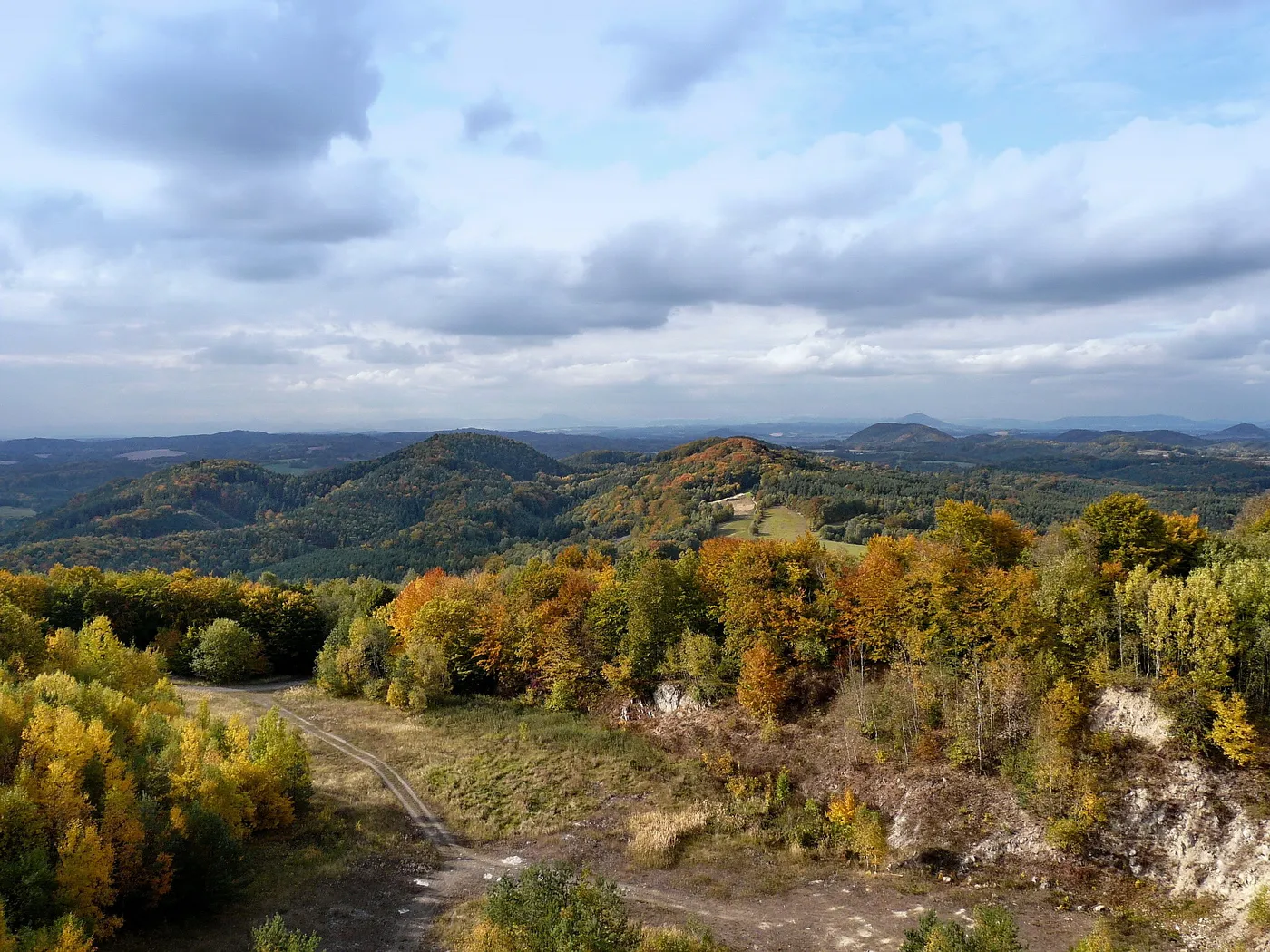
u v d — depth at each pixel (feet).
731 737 163.12
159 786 107.24
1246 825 102.01
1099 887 106.52
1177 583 127.54
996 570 162.81
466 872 118.21
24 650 160.15
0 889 77.61
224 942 91.04
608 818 139.74
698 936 96.43
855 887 114.52
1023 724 130.82
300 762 134.72
